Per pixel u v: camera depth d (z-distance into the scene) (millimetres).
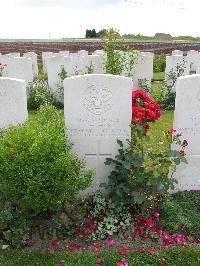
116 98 1517
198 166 1629
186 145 1492
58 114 1956
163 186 1412
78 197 1521
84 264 1185
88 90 1506
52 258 1219
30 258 1221
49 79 3305
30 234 1344
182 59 3570
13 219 1315
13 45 7668
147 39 8883
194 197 1578
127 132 1563
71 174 1277
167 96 3158
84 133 1567
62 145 1330
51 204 1281
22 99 1678
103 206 1491
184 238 1326
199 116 1555
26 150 1265
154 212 1411
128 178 1444
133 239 1335
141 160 1408
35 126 1441
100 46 7805
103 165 1608
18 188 1235
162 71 6047
